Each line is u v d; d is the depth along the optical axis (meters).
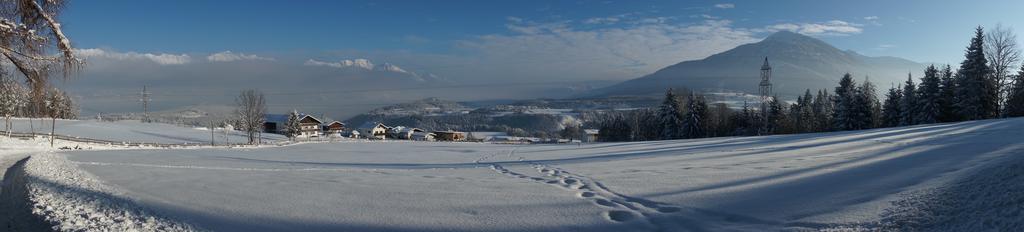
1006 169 6.66
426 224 6.74
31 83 11.45
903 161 11.66
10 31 10.48
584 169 15.84
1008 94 48.81
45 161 15.47
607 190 9.72
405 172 15.79
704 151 23.36
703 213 7.02
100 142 45.69
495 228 6.50
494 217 7.15
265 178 12.98
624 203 8.14
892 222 5.57
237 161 23.20
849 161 12.98
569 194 9.34
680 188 9.48
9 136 43.00
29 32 10.70
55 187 9.45
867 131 35.00
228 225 6.63
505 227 6.54
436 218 7.11
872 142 21.39
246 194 9.52
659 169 14.00
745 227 6.10
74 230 6.07
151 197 9.00
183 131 77.69
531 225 6.62
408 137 119.75
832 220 5.98
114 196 8.45
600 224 6.61
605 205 8.00
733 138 41.12
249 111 66.38
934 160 11.19
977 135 19.55
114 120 96.25
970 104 48.94
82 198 8.16
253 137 67.62
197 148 39.69
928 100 52.03
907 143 18.92
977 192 5.91
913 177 8.54
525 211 7.56
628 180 11.33
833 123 62.66
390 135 124.62
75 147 37.00
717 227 6.19
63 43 11.26
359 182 11.82
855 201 6.87
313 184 11.31
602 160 20.64
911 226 5.33
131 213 6.96
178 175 13.80
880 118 63.72
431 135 118.00
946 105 51.56
